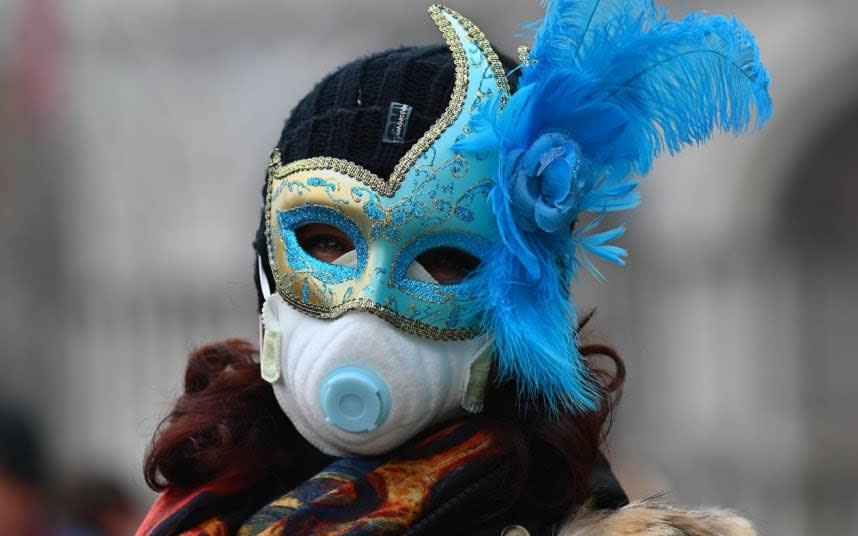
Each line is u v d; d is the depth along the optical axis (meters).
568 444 5.79
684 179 25.89
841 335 26.94
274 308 5.84
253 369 6.42
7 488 12.05
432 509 5.60
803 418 25.88
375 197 5.56
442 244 5.61
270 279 6.07
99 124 27.56
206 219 27.44
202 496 6.09
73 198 27.41
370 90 5.75
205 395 6.39
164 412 7.27
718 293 25.67
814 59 25.84
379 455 5.77
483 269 5.62
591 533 5.66
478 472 5.65
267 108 27.28
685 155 25.91
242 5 27.11
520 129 5.57
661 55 5.68
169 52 27.50
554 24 5.71
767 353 26.02
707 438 24.86
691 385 25.28
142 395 26.47
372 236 5.56
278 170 5.87
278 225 5.79
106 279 27.22
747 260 26.06
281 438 6.32
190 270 27.19
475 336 5.66
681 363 25.23
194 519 6.08
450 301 5.58
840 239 27.09
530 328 5.57
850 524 25.12
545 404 5.84
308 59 27.00
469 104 5.66
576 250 5.80
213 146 27.45
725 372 25.50
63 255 27.30
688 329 25.38
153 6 27.31
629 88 5.73
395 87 5.71
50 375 26.50
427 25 26.03
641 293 25.27
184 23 27.31
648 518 5.70
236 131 27.38
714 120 5.67
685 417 25.16
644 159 5.78
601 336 6.62
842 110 26.05
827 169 26.86
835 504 25.62
